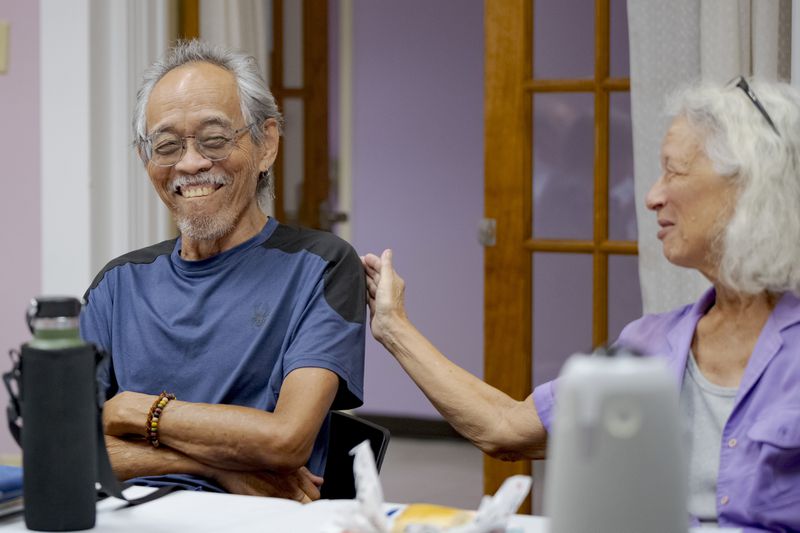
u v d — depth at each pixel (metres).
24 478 1.64
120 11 4.43
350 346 2.47
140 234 4.51
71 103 4.44
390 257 2.53
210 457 2.31
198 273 2.59
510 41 4.11
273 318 2.51
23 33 4.55
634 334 2.07
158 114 2.56
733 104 1.85
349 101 6.91
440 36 6.88
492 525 1.46
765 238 1.80
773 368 1.82
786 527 1.76
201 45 2.68
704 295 2.00
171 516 1.75
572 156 4.12
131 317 2.61
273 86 5.40
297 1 5.53
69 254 4.48
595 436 1.18
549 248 4.12
